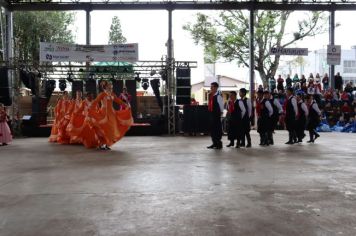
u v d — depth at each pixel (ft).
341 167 24.84
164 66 57.52
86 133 38.52
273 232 12.17
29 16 77.05
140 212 14.44
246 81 99.96
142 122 59.00
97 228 12.69
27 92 71.82
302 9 67.72
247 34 79.10
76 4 65.16
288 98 41.65
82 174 22.71
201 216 13.88
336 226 12.72
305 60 106.52
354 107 65.87
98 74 61.87
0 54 67.15
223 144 41.68
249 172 22.86
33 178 21.74
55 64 59.47
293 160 28.19
